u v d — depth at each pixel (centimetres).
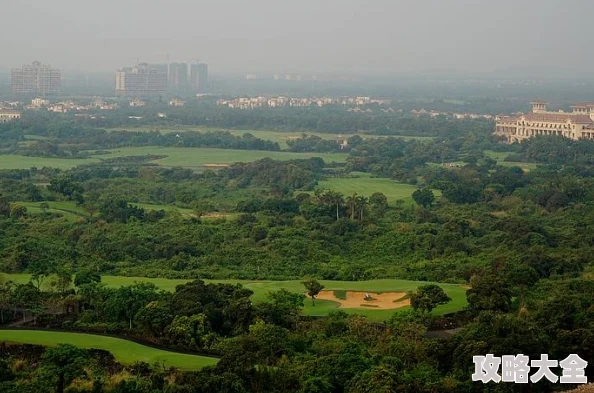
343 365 12356
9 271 19712
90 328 15238
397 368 12650
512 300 16812
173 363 13125
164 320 14538
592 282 17488
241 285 17488
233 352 12681
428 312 15650
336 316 15300
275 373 12206
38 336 14525
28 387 11738
